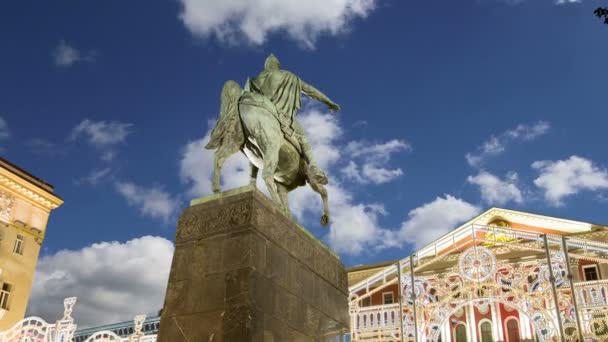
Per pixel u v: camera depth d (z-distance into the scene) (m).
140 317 16.28
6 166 28.62
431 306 23.70
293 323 7.48
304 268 8.23
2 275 27.02
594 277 28.84
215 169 8.52
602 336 20.95
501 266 23.52
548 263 22.48
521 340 28.52
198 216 7.79
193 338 6.79
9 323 26.62
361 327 24.06
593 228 32.28
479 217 34.19
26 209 29.36
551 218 33.22
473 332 29.62
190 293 7.14
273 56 10.19
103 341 16.42
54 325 16.75
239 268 7.05
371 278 26.00
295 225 8.43
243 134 8.88
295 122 9.48
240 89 9.19
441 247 32.88
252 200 7.57
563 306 22.05
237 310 6.74
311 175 9.26
